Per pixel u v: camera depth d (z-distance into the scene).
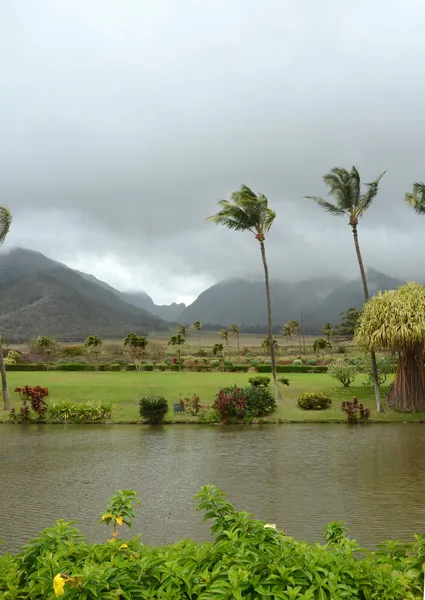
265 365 61.19
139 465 17.45
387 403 32.56
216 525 4.69
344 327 164.62
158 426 28.52
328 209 33.53
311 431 25.83
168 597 3.58
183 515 11.37
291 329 165.25
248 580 3.55
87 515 11.43
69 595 3.47
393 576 3.80
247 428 27.38
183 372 58.44
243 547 4.06
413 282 31.78
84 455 19.52
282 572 3.66
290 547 4.21
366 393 35.47
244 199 34.97
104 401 33.97
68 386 38.81
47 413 30.78
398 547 4.59
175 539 9.73
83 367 61.47
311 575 3.70
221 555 4.09
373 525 10.33
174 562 3.84
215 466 17.12
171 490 13.80
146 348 103.00
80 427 28.16
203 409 31.64
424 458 17.95
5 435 25.22
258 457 18.80
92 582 3.55
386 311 30.34
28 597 3.82
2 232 36.47
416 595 3.79
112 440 23.44
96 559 4.21
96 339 92.50
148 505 12.25
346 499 12.47
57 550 4.25
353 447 20.67
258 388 31.22
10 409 32.34
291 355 109.31
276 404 32.84
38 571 3.83
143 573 3.86
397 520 10.66
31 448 21.25
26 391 30.36
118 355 93.88
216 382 43.06
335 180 32.56
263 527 4.49
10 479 15.34
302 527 10.21
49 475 15.90
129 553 4.26
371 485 13.99
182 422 29.38
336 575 3.75
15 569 4.09
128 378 46.25
